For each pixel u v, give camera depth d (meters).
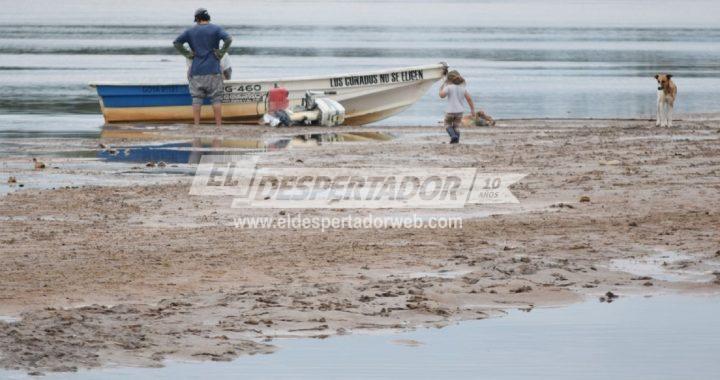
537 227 44.66
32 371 26.27
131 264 37.38
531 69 176.12
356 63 181.25
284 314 31.59
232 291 33.84
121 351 28.00
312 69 167.00
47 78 151.12
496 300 33.91
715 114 108.81
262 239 42.31
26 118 103.06
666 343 29.83
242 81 98.81
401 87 102.56
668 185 55.66
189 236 42.81
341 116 96.75
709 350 29.42
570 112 113.88
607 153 70.25
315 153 72.06
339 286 34.50
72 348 27.92
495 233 43.47
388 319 31.67
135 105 98.19
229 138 84.94
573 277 36.50
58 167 64.81
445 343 29.67
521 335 30.59
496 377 27.23
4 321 30.00
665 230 43.84
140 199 52.06
